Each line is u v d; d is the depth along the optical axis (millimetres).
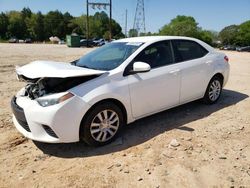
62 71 3975
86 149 4266
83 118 4082
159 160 3926
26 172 3701
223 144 4395
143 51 4832
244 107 6215
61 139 3938
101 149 4258
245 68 13922
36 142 4531
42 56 20188
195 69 5547
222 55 6426
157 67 4934
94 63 4914
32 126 3984
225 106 6258
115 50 5105
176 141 4406
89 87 4105
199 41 6004
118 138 4578
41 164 3887
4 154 4168
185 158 3969
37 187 3385
